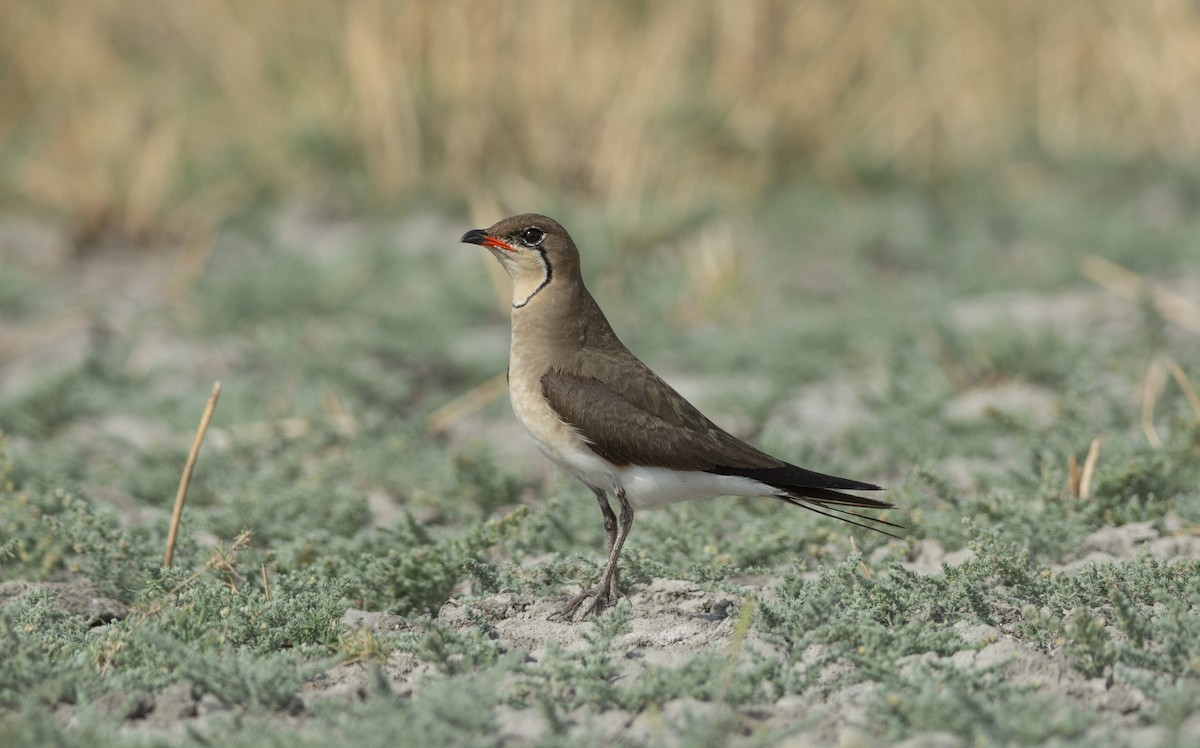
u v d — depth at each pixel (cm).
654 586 826
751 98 2031
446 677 690
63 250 1817
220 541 963
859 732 627
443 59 1983
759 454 833
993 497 927
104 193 1855
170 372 1412
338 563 869
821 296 1705
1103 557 866
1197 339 1399
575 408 837
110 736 626
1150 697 649
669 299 1625
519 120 1972
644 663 716
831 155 2042
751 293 1653
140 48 2284
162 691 680
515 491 1070
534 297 866
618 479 841
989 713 625
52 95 2183
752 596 757
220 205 1927
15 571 887
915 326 1468
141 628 721
